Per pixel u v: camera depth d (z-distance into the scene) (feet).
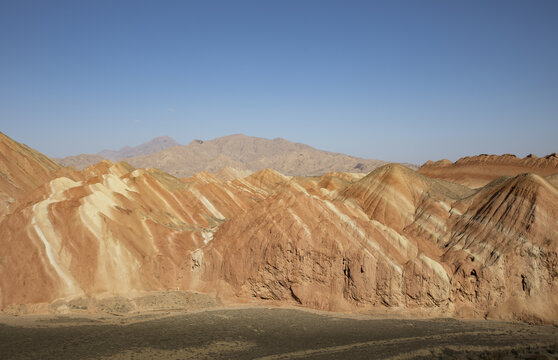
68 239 202.59
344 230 208.85
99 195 234.79
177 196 343.67
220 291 206.49
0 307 177.06
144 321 170.50
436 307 187.11
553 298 184.65
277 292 202.08
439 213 252.21
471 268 191.52
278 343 149.38
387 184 286.66
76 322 165.99
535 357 138.92
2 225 204.23
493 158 563.89
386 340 153.17
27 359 130.52
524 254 193.77
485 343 150.61
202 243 243.60
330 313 185.78
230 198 388.78
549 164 513.04
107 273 198.90
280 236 205.77
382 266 191.31
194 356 136.87
